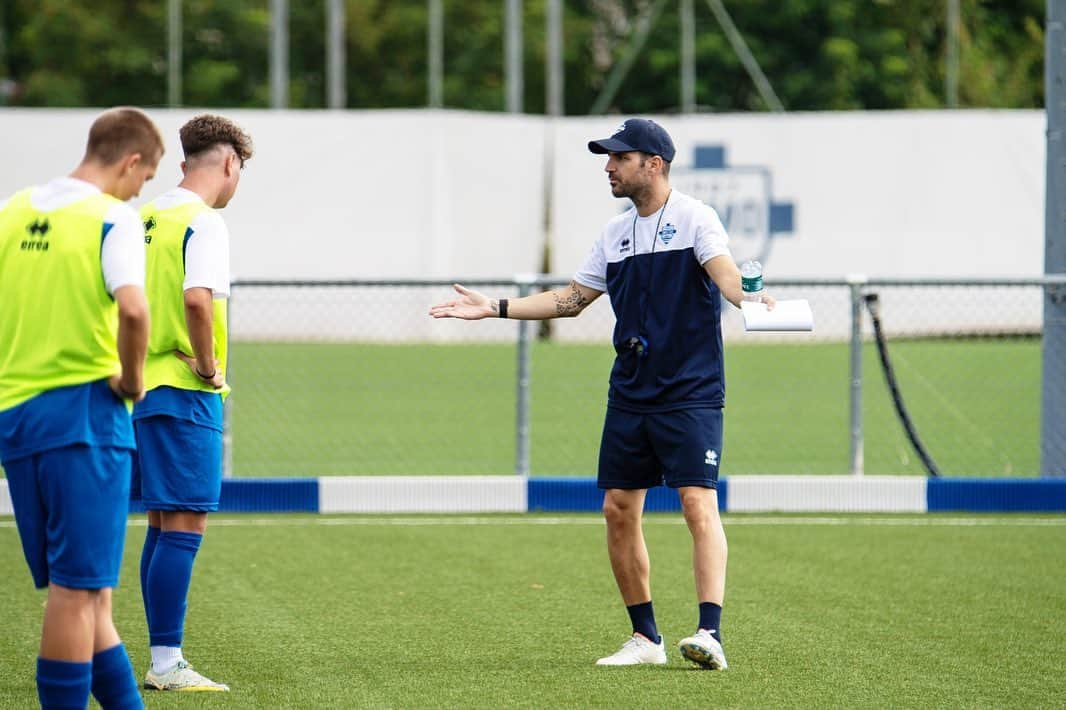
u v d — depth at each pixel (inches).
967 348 2942.9
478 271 3299.7
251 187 3225.9
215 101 4557.1
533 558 1136.2
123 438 623.5
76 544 609.3
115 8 4655.5
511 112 3641.7
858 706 730.2
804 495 1358.3
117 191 633.0
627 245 821.9
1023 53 4817.9
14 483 618.2
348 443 1793.8
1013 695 750.5
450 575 1071.6
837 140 3233.3
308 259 3238.2
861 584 1041.5
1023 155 3228.3
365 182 3245.6
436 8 3791.8
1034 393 2247.8
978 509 1355.8
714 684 773.9
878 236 3228.3
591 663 821.9
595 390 2368.4
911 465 1631.4
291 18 4667.8
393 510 1348.4
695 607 976.9
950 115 3223.4
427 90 4628.4
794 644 864.3
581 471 1603.1
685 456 806.5
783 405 2165.4
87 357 611.5
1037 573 1080.8
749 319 761.6
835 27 4606.3
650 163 811.4
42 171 3144.7
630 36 4709.6
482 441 1813.5
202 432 766.5
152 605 764.0
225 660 826.2
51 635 612.7
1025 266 3233.3
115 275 605.3
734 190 3255.4
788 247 3243.1
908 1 4606.3
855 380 1353.3
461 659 830.5
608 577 1066.7
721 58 4616.1
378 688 764.6
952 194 3230.8
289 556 1141.1
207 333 750.5
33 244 615.5
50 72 4591.5
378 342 3157.0
